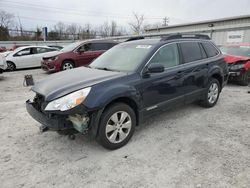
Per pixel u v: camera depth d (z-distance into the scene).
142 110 3.52
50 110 2.81
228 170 2.74
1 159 3.02
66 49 10.47
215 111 4.91
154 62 3.70
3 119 4.47
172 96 3.99
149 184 2.51
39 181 2.58
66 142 3.48
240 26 15.01
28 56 12.20
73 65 10.04
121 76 3.31
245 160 2.96
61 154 3.14
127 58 3.88
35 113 3.11
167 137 3.65
